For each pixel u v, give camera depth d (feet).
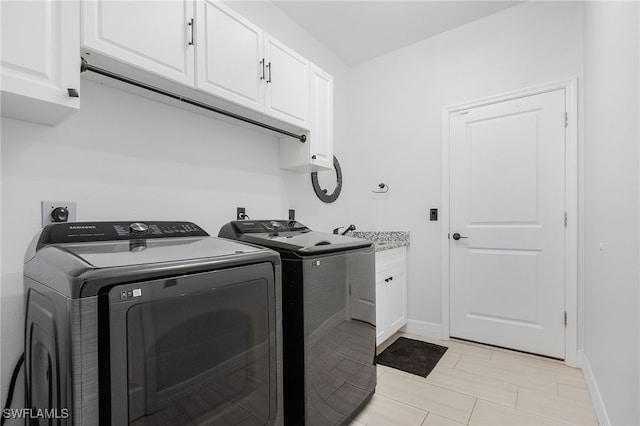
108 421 2.45
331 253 4.97
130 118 4.85
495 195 8.34
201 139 5.88
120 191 4.72
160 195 5.22
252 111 5.74
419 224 9.54
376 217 10.41
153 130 5.14
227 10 5.13
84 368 2.36
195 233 4.74
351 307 5.40
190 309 2.98
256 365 3.63
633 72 3.67
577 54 7.32
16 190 3.77
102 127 4.53
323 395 4.72
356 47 9.87
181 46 4.46
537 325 7.77
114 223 4.11
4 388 3.63
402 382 6.51
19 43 3.05
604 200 5.17
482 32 8.54
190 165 5.68
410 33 9.16
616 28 4.38
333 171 9.92
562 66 7.49
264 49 5.86
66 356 2.41
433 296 9.20
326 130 7.70
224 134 6.33
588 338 6.57
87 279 2.39
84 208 4.33
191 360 2.98
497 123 8.33
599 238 5.55
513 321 8.07
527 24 7.92
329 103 7.80
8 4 3.00
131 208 4.84
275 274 3.93
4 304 3.65
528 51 7.92
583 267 7.16
